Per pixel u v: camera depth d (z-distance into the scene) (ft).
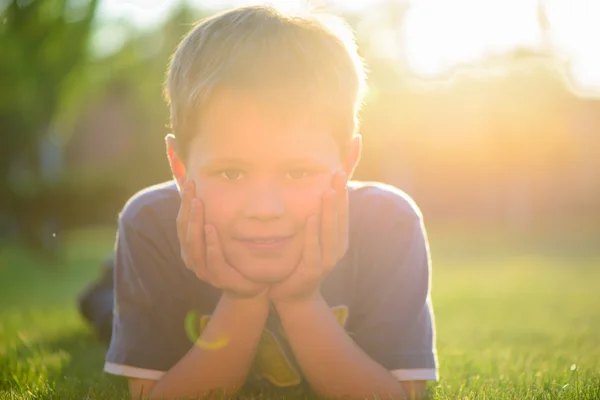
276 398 9.29
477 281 36.63
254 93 7.06
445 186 93.20
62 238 60.95
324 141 7.35
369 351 9.02
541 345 15.71
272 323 9.12
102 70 50.78
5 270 47.03
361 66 8.21
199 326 9.12
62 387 10.30
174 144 7.99
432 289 32.30
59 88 41.86
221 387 8.54
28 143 57.62
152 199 9.15
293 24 7.55
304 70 7.28
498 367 11.99
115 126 96.43
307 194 7.40
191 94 7.31
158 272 8.99
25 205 60.75
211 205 7.41
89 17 35.01
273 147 7.11
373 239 9.08
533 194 92.73
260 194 7.26
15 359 12.16
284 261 7.68
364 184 9.61
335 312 8.95
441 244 67.92
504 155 92.17
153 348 9.02
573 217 92.68
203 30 7.59
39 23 33.78
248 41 7.34
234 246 7.60
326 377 8.52
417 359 8.91
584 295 29.71
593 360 12.89
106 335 15.60
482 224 92.43
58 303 27.48
